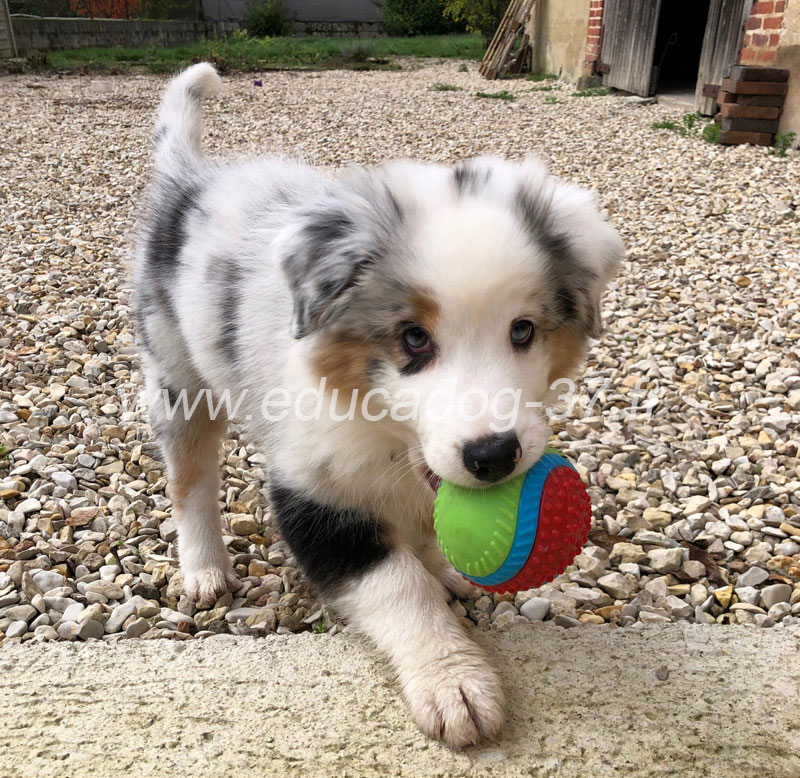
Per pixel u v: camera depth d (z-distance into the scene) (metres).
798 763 0.34
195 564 0.46
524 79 2.61
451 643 0.37
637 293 0.86
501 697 0.36
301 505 0.40
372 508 0.40
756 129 1.38
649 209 1.11
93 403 0.65
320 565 0.40
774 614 0.44
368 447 0.38
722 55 1.56
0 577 0.45
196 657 0.40
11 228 1.06
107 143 1.57
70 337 0.76
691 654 0.40
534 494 0.33
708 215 1.08
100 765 0.34
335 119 1.86
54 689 0.38
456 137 1.62
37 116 1.85
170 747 0.35
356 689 0.38
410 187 0.37
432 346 0.34
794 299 0.83
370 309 0.35
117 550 0.49
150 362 0.49
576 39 2.40
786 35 1.32
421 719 0.35
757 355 0.72
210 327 0.43
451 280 0.33
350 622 0.41
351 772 0.34
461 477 0.32
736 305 0.83
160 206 0.49
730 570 0.48
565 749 0.35
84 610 0.43
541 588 0.46
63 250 0.98
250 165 0.49
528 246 0.34
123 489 0.54
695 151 1.37
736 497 0.54
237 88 2.41
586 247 0.38
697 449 0.60
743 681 0.38
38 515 0.51
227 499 0.55
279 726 0.36
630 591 0.46
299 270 0.36
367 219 0.35
